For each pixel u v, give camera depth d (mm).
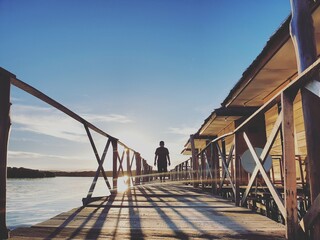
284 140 2643
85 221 3422
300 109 7668
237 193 4961
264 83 8539
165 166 12172
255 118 3521
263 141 11922
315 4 4395
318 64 2014
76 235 2736
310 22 2861
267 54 6531
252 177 4039
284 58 6648
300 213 6008
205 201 5699
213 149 7203
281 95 2721
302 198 5500
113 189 6809
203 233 2906
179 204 5176
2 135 2107
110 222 3396
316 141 2535
